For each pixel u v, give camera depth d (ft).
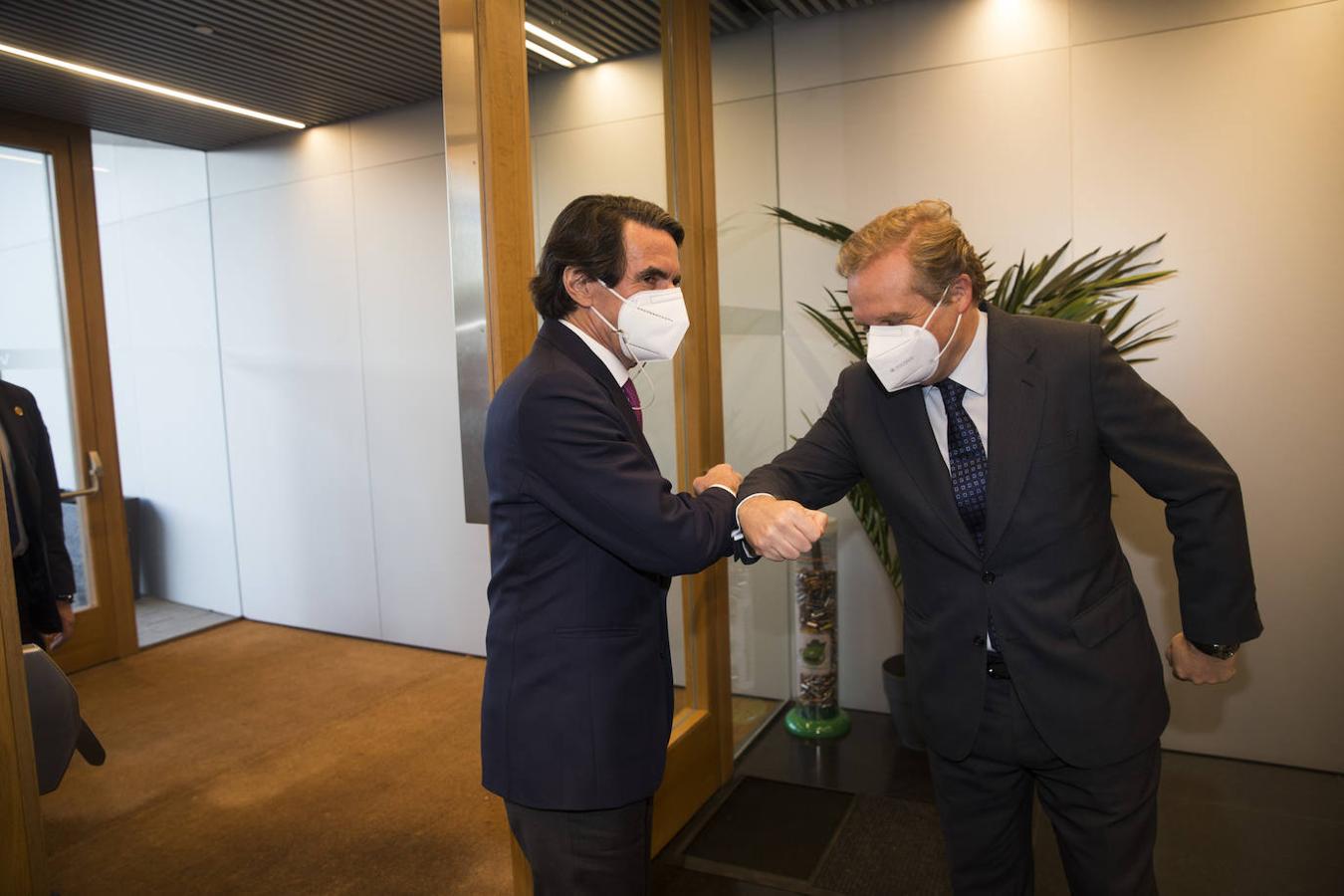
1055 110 9.66
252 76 11.75
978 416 4.58
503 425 4.00
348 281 14.20
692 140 8.72
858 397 4.90
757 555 4.49
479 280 5.76
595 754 4.02
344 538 14.87
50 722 4.81
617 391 4.28
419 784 9.78
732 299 9.86
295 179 14.53
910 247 4.11
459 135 5.78
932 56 10.19
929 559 4.66
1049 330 4.46
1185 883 7.45
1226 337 9.16
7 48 10.48
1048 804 4.65
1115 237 9.50
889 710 11.36
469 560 13.67
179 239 15.94
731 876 7.89
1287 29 8.66
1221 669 4.42
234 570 16.24
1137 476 4.35
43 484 8.46
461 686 12.70
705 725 9.20
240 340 15.51
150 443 17.11
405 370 13.83
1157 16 9.12
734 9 10.05
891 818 8.77
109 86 11.83
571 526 3.98
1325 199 8.67
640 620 4.22
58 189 13.09
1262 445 9.12
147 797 9.57
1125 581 4.52
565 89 6.90
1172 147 9.19
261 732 11.27
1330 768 9.23
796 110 10.96
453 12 5.74
